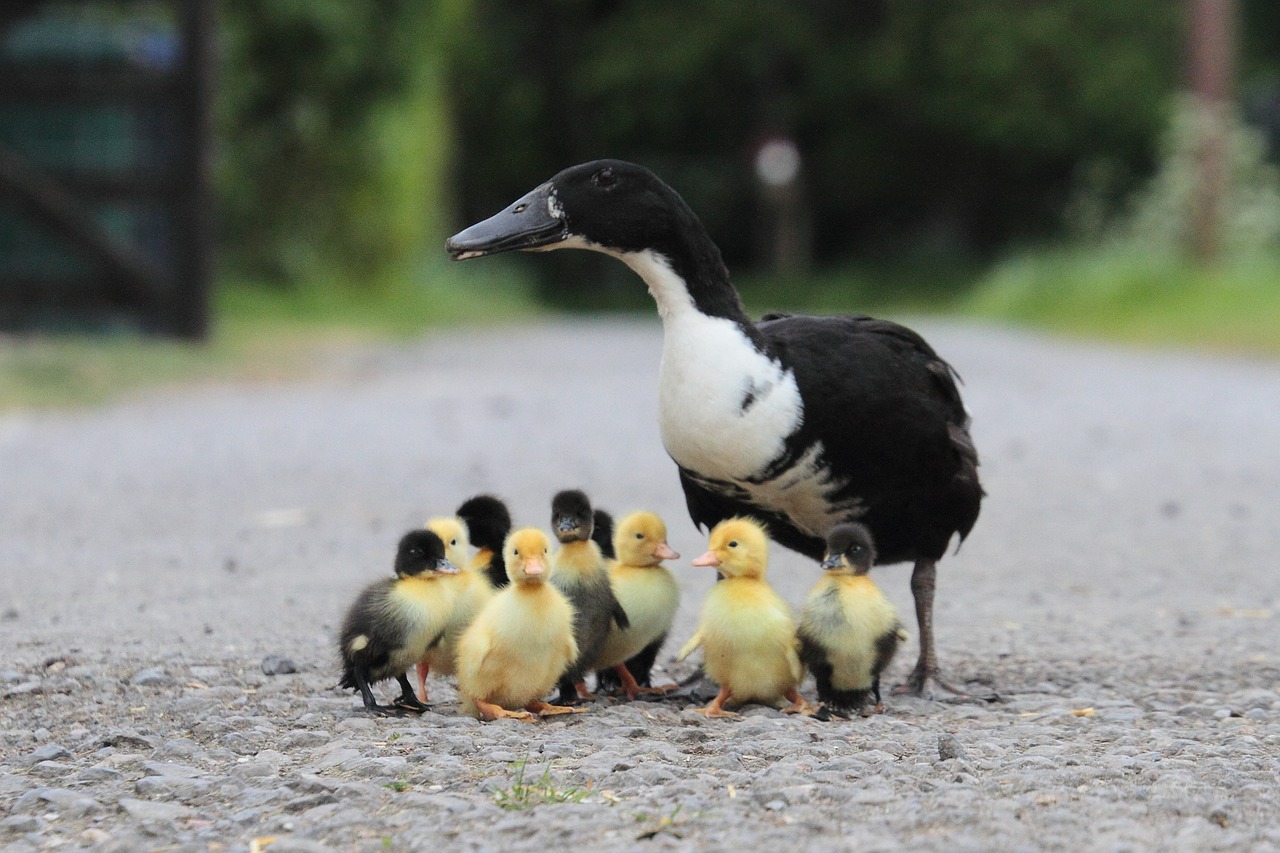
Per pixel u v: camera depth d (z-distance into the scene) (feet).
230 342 89.97
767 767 20.94
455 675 26.63
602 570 25.55
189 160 83.82
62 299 83.61
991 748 22.13
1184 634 30.86
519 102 233.55
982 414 69.51
